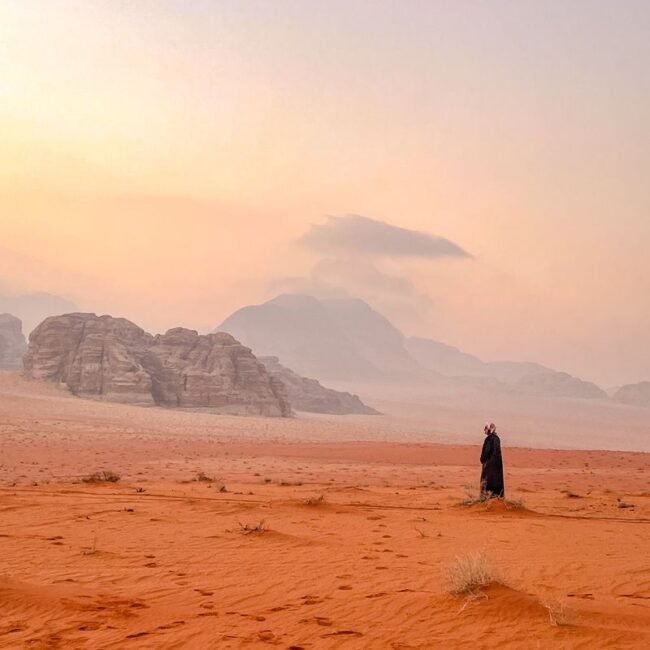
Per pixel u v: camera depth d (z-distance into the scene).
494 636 7.50
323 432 107.12
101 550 13.73
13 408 95.94
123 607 9.25
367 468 49.81
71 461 48.28
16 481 33.75
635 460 59.38
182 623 8.52
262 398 139.25
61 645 7.67
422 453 63.81
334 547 14.42
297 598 9.83
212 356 142.00
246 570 11.92
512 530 17.45
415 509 21.94
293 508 20.92
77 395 126.50
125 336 144.50
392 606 9.03
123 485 28.70
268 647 7.54
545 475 44.38
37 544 14.26
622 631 7.55
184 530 16.47
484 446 22.67
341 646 7.50
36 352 137.38
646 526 19.12
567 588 10.62
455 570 9.48
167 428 90.00
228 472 43.69
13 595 9.36
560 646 7.09
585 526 18.62
